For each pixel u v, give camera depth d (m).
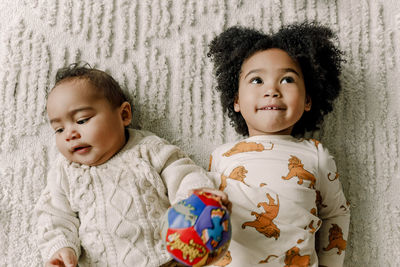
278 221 0.70
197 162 0.87
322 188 0.76
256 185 0.72
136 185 0.73
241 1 0.91
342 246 0.78
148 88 0.88
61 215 0.74
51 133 0.86
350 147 0.87
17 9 0.88
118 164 0.75
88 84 0.73
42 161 0.85
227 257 0.71
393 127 0.87
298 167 0.73
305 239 0.70
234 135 0.88
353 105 0.88
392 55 0.89
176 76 0.89
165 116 0.88
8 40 0.87
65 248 0.69
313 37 0.78
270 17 0.90
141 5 0.90
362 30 0.90
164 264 0.71
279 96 0.74
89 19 0.89
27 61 0.86
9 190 0.84
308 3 0.91
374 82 0.88
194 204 0.58
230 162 0.77
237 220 0.71
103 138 0.73
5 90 0.86
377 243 0.84
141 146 0.76
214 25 0.90
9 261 0.82
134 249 0.70
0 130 0.85
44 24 0.88
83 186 0.73
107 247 0.70
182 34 0.90
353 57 0.89
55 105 0.72
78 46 0.88
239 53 0.81
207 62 0.89
